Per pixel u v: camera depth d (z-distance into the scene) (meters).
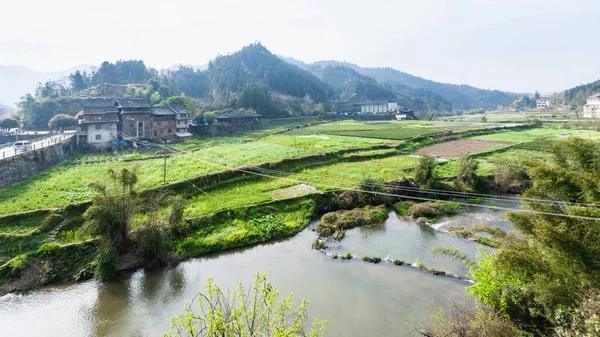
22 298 22.94
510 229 32.00
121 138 75.25
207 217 32.84
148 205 29.27
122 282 24.75
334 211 38.59
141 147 72.81
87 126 68.56
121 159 57.94
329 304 21.12
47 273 24.83
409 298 21.64
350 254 28.16
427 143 77.00
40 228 28.62
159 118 83.56
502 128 100.62
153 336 19.19
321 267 26.27
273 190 42.25
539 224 16.08
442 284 23.28
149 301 22.48
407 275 24.70
